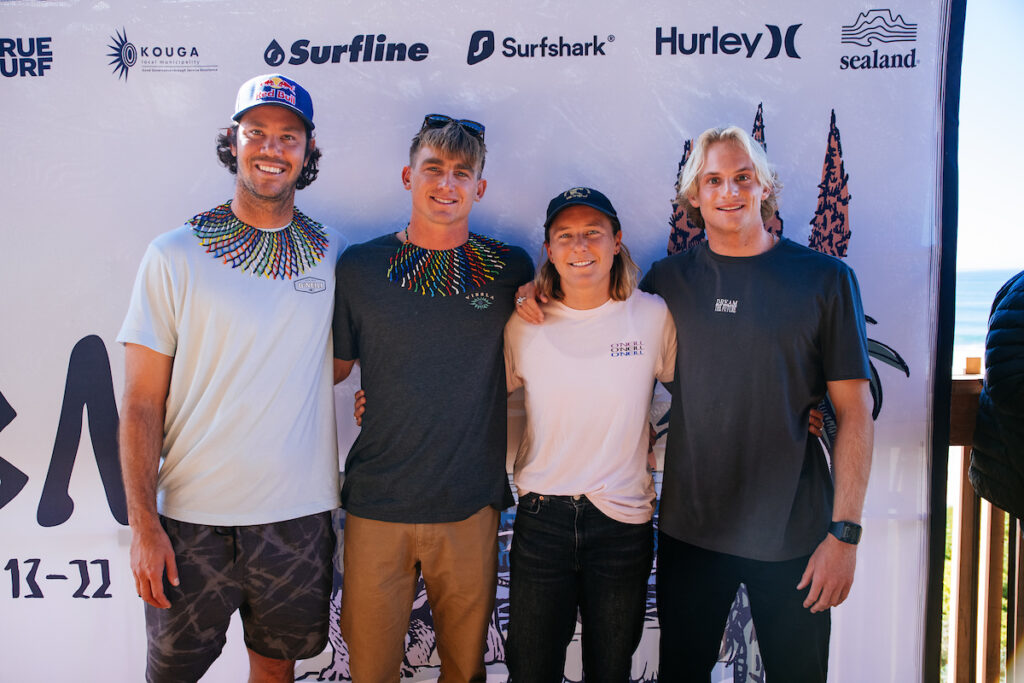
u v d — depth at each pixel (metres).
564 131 2.14
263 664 1.92
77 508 2.20
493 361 1.80
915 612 2.20
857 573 2.21
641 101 2.13
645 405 1.78
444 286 1.78
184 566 1.71
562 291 1.81
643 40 2.12
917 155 2.13
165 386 1.73
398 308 1.76
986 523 2.22
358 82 2.13
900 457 2.18
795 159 2.14
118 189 2.14
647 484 1.82
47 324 2.16
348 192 2.17
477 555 1.82
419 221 1.82
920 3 2.09
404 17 2.11
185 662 1.74
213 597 1.73
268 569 1.75
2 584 2.22
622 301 1.78
